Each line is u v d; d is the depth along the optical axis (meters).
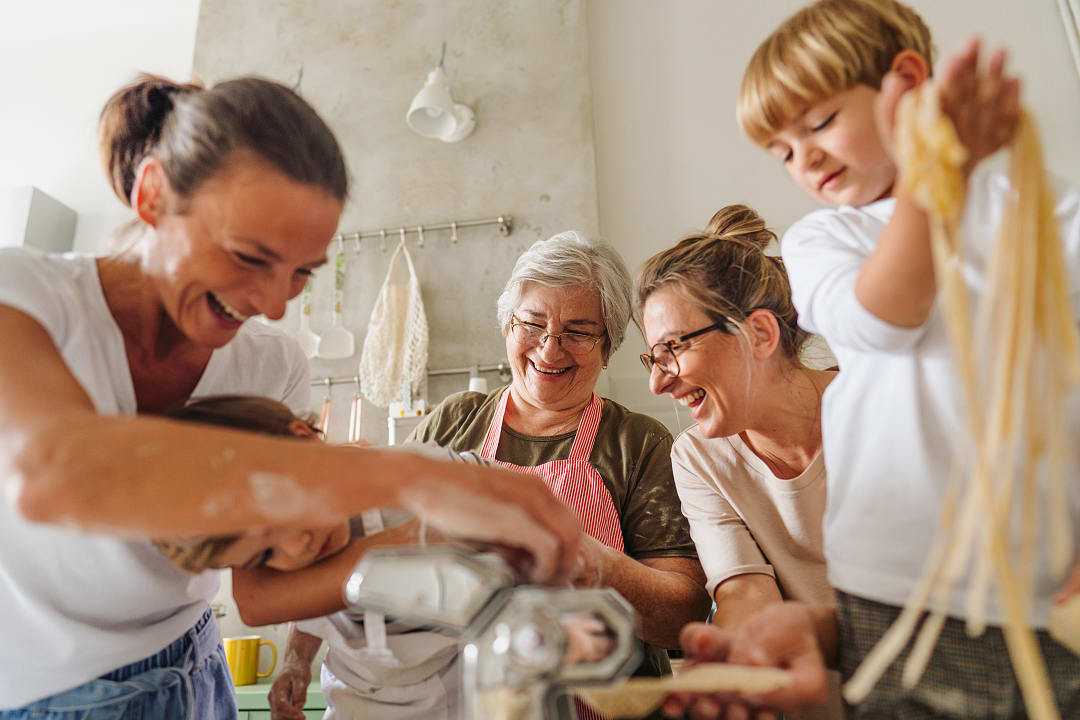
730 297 1.10
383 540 0.90
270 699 1.27
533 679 0.53
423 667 0.97
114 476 0.50
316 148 0.79
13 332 0.64
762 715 0.68
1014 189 0.49
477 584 0.57
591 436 1.44
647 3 2.85
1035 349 0.54
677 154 2.69
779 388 1.12
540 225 2.62
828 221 0.85
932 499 0.69
